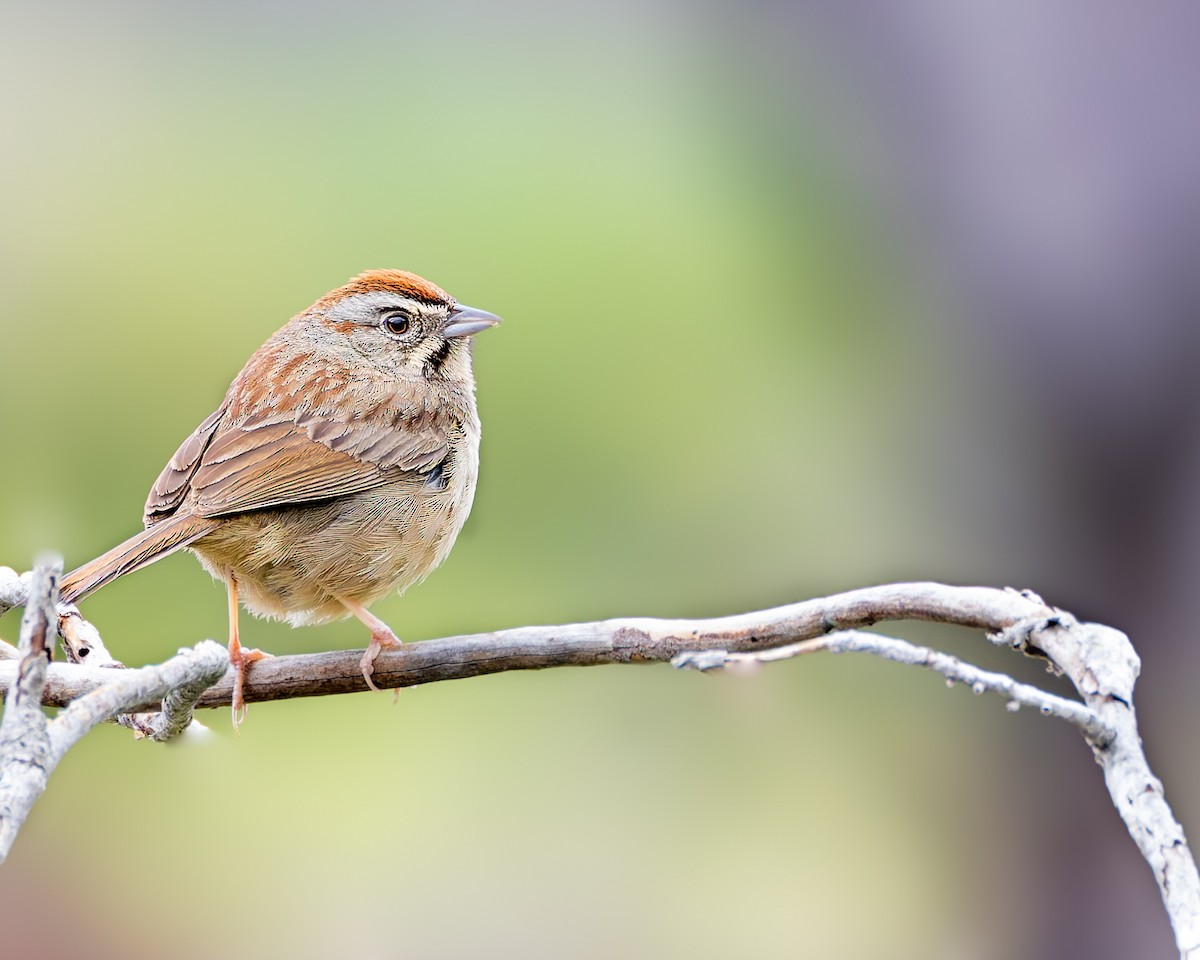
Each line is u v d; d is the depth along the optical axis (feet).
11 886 36.78
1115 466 38.58
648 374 43.57
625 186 46.34
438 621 41.24
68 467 43.16
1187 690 37.60
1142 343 37.99
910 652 18.76
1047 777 38.50
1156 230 37.70
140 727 24.90
